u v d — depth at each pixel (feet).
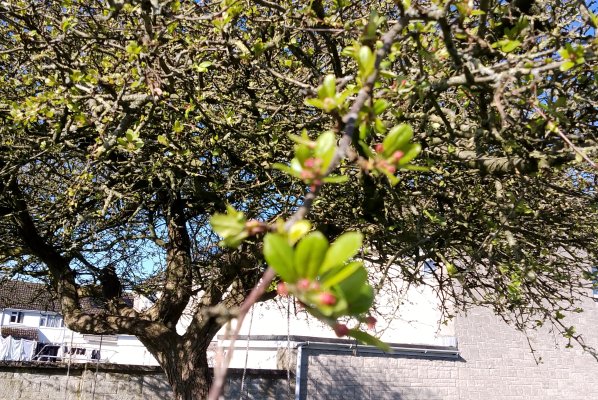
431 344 33.24
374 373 29.94
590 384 37.22
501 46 8.47
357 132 9.29
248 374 26.55
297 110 14.79
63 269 20.63
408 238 14.24
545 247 16.31
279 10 11.94
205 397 18.35
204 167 18.28
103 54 15.58
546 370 35.63
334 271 2.60
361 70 4.41
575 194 11.89
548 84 9.42
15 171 15.75
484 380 33.35
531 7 11.19
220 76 16.21
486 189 15.42
